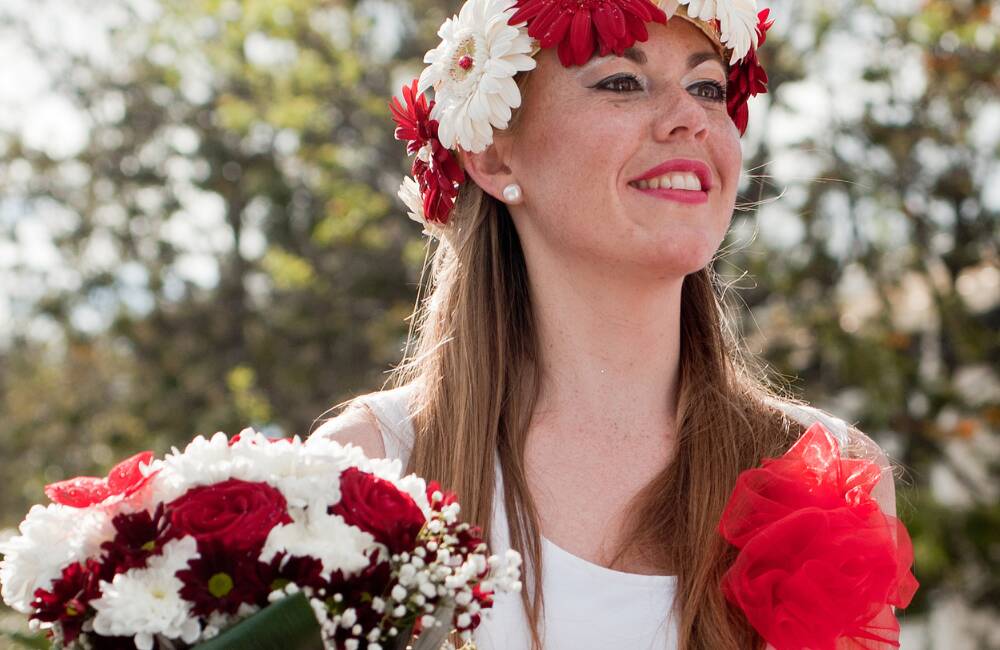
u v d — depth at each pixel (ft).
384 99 42.14
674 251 8.05
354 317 43.34
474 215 9.00
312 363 42.78
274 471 6.40
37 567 6.28
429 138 9.09
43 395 46.83
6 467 46.32
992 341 36.83
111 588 5.93
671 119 8.09
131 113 48.14
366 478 6.52
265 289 46.70
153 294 46.29
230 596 5.91
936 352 38.17
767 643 8.07
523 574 7.99
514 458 8.30
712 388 8.70
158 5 47.32
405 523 6.38
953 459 36.52
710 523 8.20
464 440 8.39
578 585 7.97
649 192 8.13
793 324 35.86
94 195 48.34
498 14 8.44
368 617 6.18
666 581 8.02
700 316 8.90
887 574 7.75
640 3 8.18
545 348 8.63
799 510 7.84
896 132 36.68
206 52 45.32
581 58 8.18
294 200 45.80
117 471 6.63
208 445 6.58
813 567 7.68
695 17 8.37
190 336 45.39
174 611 5.85
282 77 42.14
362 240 43.09
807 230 35.94
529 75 8.45
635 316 8.40
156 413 43.47
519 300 8.85
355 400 8.97
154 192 48.14
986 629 34.63
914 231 36.81
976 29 36.29
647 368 8.54
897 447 35.37
